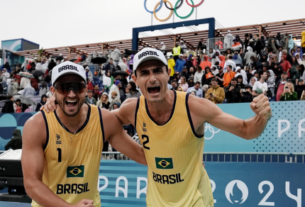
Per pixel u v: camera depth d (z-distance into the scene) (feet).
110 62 35.35
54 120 8.26
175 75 32.68
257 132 7.55
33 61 43.06
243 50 32.42
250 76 27.91
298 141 16.96
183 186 8.97
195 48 43.88
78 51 52.65
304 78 25.58
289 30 41.14
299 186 13.82
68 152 8.28
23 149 8.02
